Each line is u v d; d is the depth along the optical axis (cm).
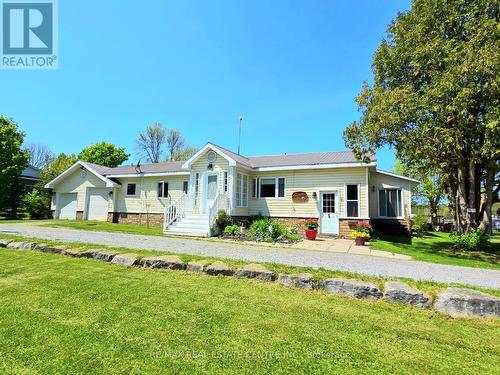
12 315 344
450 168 1347
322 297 440
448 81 986
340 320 357
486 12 1102
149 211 1897
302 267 570
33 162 4584
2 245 780
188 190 1656
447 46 1090
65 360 253
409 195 1514
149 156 4012
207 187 1526
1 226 1382
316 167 1446
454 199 1371
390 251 997
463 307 386
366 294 437
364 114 1254
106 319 339
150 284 478
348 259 773
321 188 1470
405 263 755
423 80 1258
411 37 1240
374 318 368
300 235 1360
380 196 1565
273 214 1556
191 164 1565
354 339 308
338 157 1550
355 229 1264
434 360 272
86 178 2086
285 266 565
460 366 263
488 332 339
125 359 257
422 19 1206
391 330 335
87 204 2073
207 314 361
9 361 250
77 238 958
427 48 1130
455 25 1160
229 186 1454
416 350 291
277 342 294
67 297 409
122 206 1981
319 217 1456
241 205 1521
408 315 383
